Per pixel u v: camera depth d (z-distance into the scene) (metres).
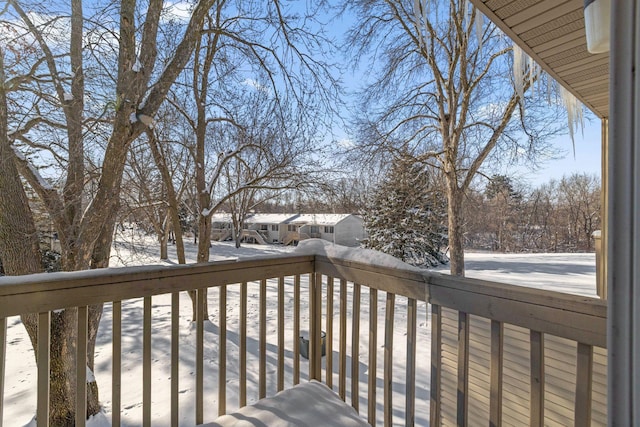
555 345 1.37
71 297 1.31
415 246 12.84
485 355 1.67
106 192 3.21
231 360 4.33
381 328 5.09
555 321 1.03
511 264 13.01
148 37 3.17
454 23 8.32
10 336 5.52
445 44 8.57
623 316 0.60
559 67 2.54
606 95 3.11
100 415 3.09
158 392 3.53
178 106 5.56
